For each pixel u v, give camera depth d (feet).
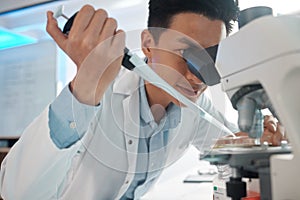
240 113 1.56
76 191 2.69
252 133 1.63
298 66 1.21
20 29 7.36
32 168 2.00
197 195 3.10
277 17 1.35
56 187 2.38
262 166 1.41
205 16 2.38
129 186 2.76
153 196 3.14
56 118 1.96
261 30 1.34
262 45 1.33
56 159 2.06
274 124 1.79
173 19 2.42
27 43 7.25
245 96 1.52
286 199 1.25
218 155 1.62
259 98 1.55
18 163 2.07
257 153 1.44
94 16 1.79
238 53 1.48
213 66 1.95
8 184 2.13
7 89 7.32
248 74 1.41
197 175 3.88
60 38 1.81
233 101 1.59
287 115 1.24
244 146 1.71
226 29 2.41
